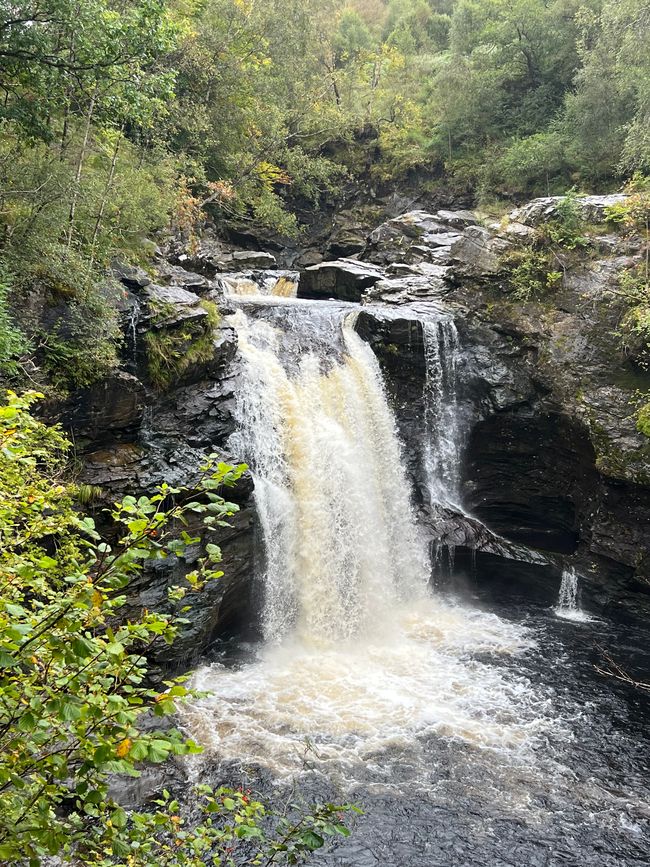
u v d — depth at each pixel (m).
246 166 33.66
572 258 20.64
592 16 31.91
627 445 17.42
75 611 3.58
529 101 37.94
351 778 10.64
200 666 13.94
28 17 11.46
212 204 32.91
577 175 33.06
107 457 12.76
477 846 9.46
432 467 20.36
